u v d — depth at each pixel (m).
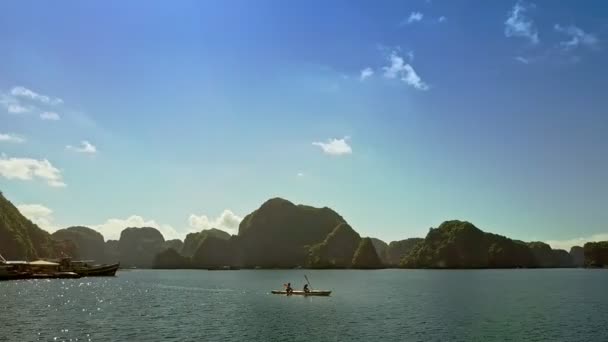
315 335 51.81
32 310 70.75
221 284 158.62
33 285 130.12
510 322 61.78
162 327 56.16
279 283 166.62
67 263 193.75
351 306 81.50
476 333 53.41
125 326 56.59
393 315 68.75
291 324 59.31
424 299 96.69
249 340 48.88
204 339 49.06
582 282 173.50
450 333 53.31
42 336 49.41
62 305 78.31
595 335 52.47
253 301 90.56
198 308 77.06
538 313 71.75
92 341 47.06
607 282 172.75
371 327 57.28
